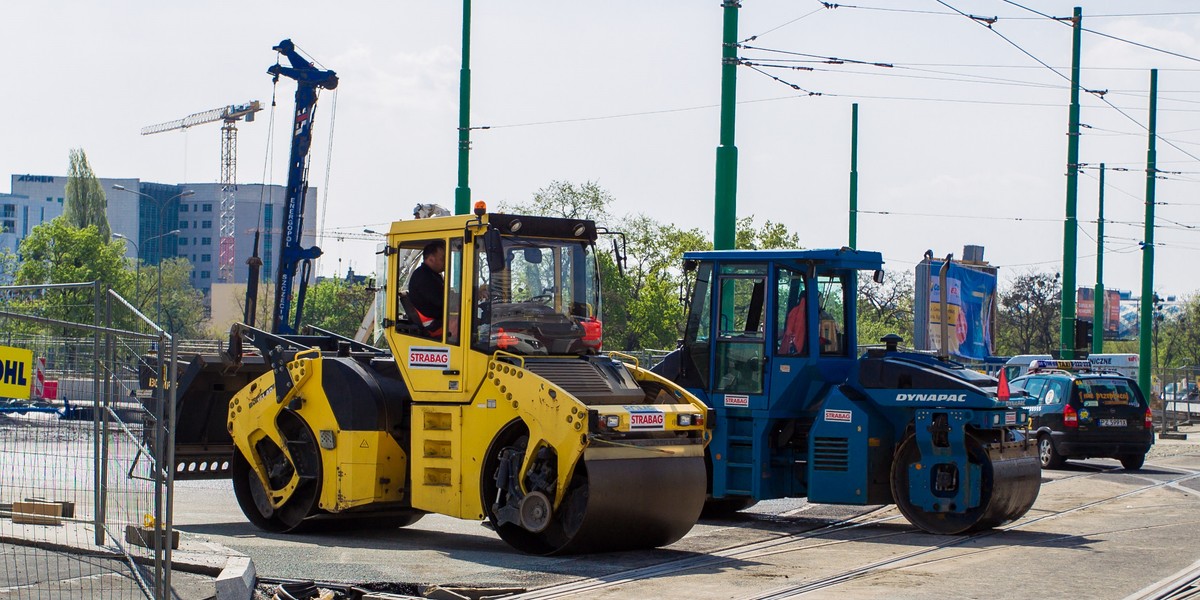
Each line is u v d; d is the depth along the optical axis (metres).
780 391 15.22
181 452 15.04
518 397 11.94
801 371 15.24
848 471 14.73
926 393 14.44
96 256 73.12
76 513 10.41
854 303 16.02
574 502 11.80
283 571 10.69
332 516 13.52
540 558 11.67
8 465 9.37
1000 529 14.50
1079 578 10.68
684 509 12.12
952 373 14.62
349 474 13.10
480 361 12.33
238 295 98.19
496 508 12.23
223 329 105.56
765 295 15.48
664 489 11.89
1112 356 40.19
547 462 11.92
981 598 9.66
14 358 8.83
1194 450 30.45
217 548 10.91
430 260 13.05
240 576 9.34
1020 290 84.50
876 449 14.76
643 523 11.84
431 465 12.68
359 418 13.13
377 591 9.98
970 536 13.85
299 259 25.95
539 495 11.78
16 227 172.00
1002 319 86.50
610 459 11.64
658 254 66.31
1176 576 10.80
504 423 12.07
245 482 14.15
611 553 12.12
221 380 15.13
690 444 12.35
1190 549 12.63
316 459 13.45
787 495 15.55
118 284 73.44
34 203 173.50
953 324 38.25
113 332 9.17
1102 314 38.81
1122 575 10.87
